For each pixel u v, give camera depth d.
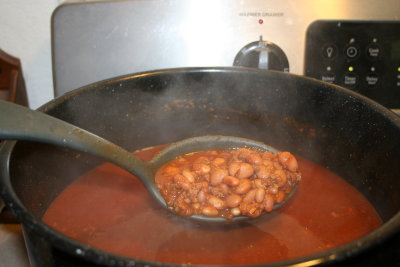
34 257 0.23
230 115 0.40
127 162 0.31
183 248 0.31
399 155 0.29
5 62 0.44
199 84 0.38
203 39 0.39
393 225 0.21
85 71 0.40
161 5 0.38
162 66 0.40
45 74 0.46
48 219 0.33
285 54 0.39
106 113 0.36
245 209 0.30
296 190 0.33
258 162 0.32
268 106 0.38
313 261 0.19
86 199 0.36
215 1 0.38
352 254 0.19
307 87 0.35
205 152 0.37
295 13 0.39
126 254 0.31
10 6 0.42
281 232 0.32
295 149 0.39
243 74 0.37
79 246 0.20
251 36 0.39
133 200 0.36
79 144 0.29
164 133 0.41
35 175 0.31
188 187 0.31
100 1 0.38
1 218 0.40
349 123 0.33
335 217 0.34
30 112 0.28
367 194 0.34
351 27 0.39
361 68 0.40
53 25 0.39
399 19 0.38
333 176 0.37
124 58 0.40
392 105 0.41
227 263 0.30
